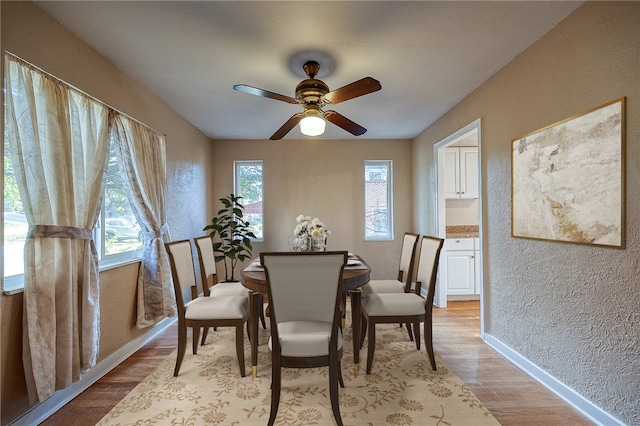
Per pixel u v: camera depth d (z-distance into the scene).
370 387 2.03
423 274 2.54
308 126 2.31
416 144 4.61
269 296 1.66
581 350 1.77
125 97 2.47
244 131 4.27
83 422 1.69
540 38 2.06
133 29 1.91
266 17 1.81
